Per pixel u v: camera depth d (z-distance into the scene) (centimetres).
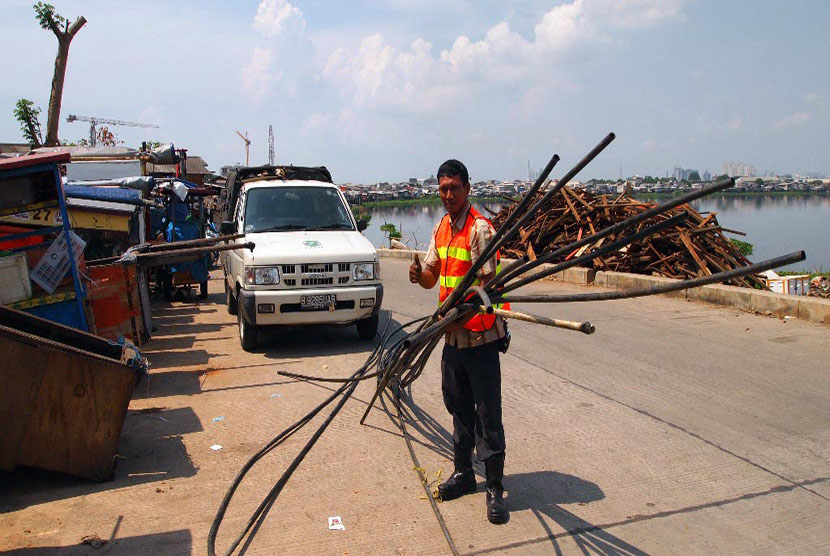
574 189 1583
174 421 589
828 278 1295
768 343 820
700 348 806
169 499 438
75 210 982
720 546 375
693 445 516
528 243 1599
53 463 447
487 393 406
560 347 826
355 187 14250
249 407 625
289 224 932
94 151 1664
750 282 1305
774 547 374
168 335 959
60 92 1870
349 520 408
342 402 464
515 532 392
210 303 1295
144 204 1052
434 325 369
